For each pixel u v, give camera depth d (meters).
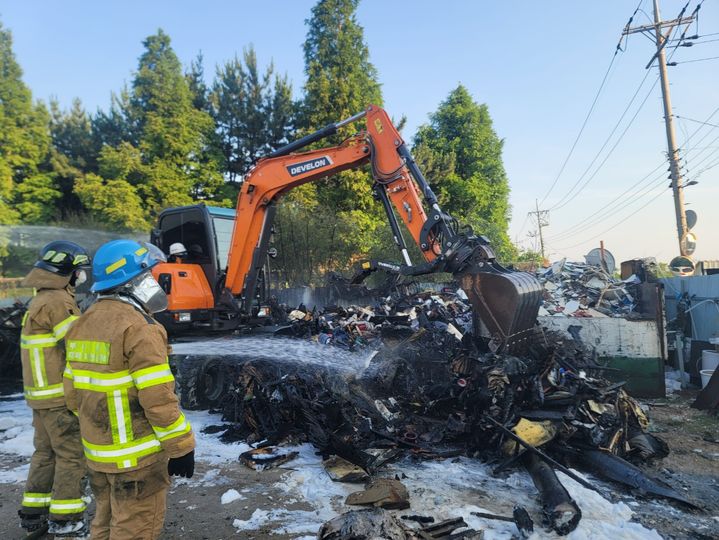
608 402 4.73
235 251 6.91
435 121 35.00
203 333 7.08
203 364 6.58
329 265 19.34
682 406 6.75
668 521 3.46
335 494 3.85
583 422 4.52
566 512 3.31
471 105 33.97
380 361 5.71
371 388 5.46
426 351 5.83
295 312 8.45
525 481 4.05
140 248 2.40
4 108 24.33
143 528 2.14
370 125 6.17
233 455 4.80
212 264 7.00
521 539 3.12
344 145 6.37
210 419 6.09
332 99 27.28
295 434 5.18
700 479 4.31
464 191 31.50
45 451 3.18
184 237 7.33
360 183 24.98
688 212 16.75
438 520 3.40
